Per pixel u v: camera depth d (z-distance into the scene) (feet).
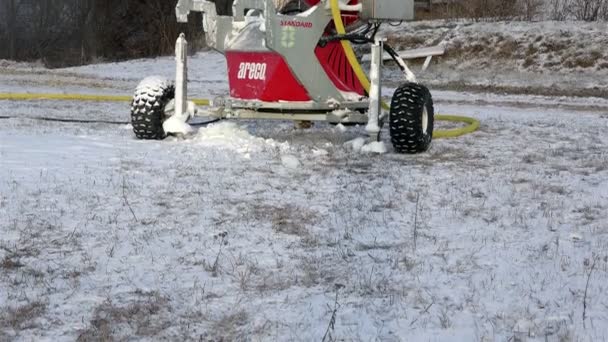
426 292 18.22
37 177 27.22
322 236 22.18
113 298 17.38
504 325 16.42
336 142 38.11
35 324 15.96
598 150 37.99
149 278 18.60
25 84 78.95
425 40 104.47
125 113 50.49
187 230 22.22
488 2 113.91
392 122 35.04
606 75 89.56
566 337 15.76
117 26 155.63
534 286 18.69
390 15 36.40
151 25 151.23
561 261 20.45
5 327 15.81
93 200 24.71
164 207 24.47
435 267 19.90
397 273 19.42
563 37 96.78
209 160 32.04
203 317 16.55
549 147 38.78
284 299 17.60
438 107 64.95
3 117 44.78
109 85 81.51
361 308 17.21
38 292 17.54
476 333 16.02
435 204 26.25
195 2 35.17
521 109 64.28
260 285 18.35
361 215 24.48
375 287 18.42
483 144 39.52
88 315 16.47
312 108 34.78
